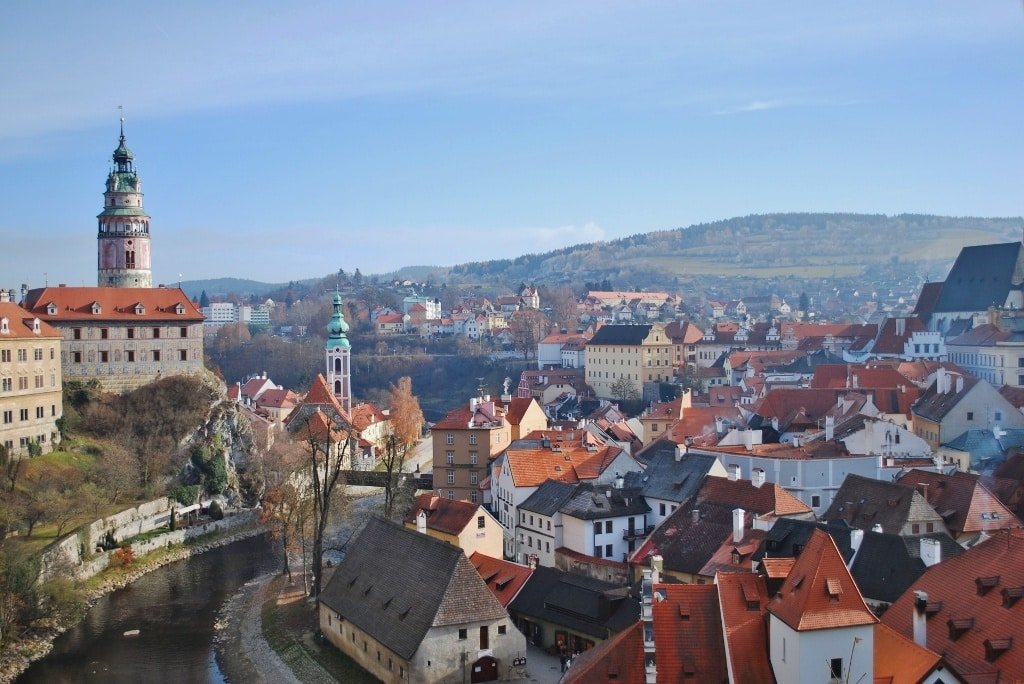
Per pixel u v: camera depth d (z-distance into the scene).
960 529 125.12
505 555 169.88
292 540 163.50
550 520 154.12
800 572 82.75
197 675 124.25
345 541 184.62
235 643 136.12
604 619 114.56
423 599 113.56
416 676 107.94
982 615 81.62
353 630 123.62
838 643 78.62
